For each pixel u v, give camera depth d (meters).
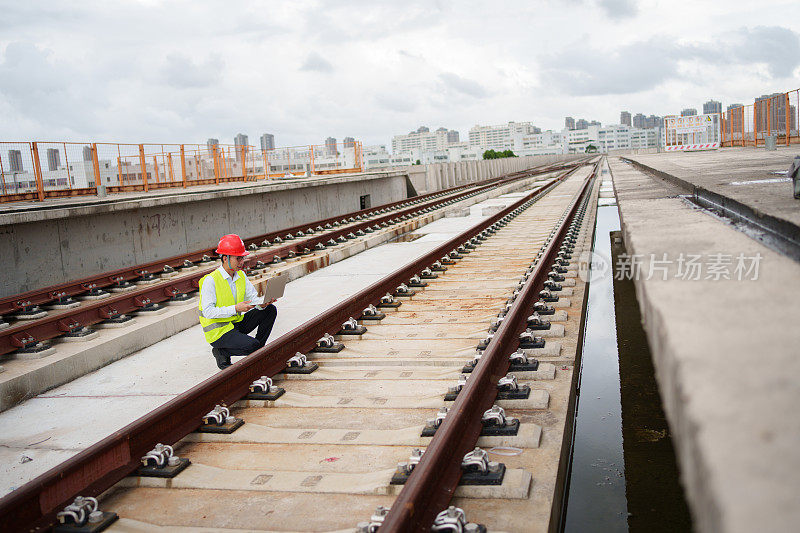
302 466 3.85
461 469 3.38
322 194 21.94
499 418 3.91
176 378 6.30
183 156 24.64
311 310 8.87
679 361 1.35
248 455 4.06
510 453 3.70
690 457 1.12
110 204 11.70
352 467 3.78
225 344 6.07
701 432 1.04
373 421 4.48
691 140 49.00
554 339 5.96
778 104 32.81
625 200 7.62
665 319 1.70
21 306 8.49
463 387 4.30
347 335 6.71
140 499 3.59
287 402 4.90
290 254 13.02
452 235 17.20
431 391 4.99
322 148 33.84
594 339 7.82
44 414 5.48
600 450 4.65
